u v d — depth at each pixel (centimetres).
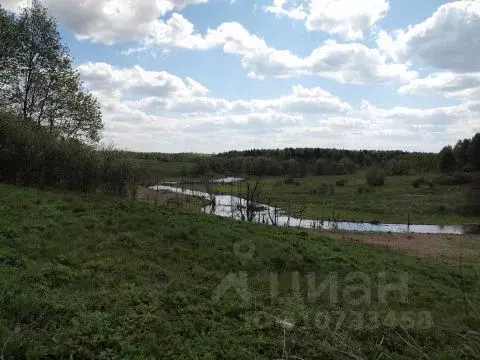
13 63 3081
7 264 973
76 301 833
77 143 2750
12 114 2627
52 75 3194
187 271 1241
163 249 1391
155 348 719
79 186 2605
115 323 780
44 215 1490
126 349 690
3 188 1920
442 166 11456
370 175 9512
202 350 751
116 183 2761
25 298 759
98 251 1229
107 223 1548
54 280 933
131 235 1431
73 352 627
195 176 7175
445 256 2856
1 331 631
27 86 3200
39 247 1138
